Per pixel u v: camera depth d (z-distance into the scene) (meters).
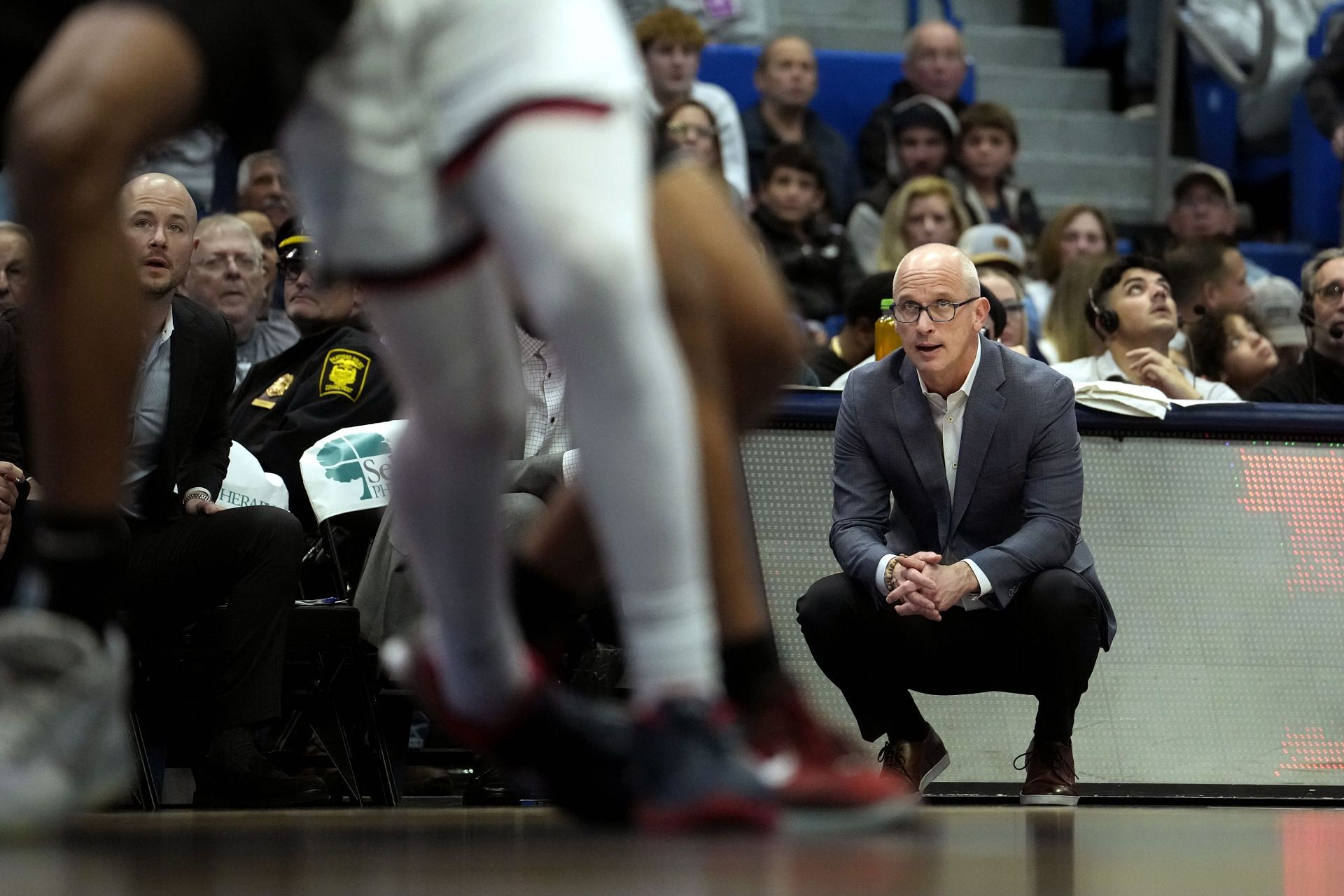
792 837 3.48
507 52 3.16
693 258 4.05
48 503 3.25
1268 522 10.17
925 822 5.66
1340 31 19.69
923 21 22.16
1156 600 9.98
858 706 9.26
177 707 9.70
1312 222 20.06
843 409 9.54
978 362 9.37
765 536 9.79
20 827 3.32
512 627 3.79
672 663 3.36
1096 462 10.07
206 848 3.70
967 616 9.09
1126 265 11.78
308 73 3.11
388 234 3.27
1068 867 3.38
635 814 3.77
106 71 2.95
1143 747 9.79
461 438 3.52
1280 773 9.88
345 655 9.45
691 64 17.42
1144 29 21.78
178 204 9.46
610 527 3.30
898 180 17.23
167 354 9.47
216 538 9.13
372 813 7.15
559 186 3.10
